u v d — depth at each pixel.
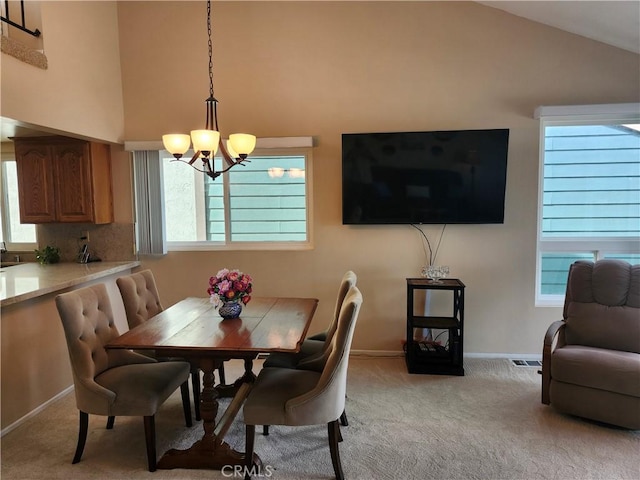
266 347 2.05
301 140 3.67
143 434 2.57
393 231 3.77
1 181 4.30
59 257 4.12
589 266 3.06
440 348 3.57
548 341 2.78
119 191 4.01
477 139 3.49
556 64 3.53
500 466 2.21
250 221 4.02
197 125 3.86
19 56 2.77
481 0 3.49
